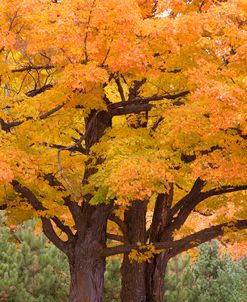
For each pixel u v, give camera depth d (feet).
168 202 49.65
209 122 31.07
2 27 31.17
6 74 36.04
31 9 30.22
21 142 36.11
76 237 46.85
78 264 45.37
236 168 32.17
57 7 29.99
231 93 28.48
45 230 46.42
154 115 43.52
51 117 38.86
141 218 48.80
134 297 48.78
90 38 31.91
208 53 34.30
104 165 36.24
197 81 31.07
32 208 44.78
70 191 41.32
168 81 37.35
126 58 30.48
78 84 32.01
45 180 39.58
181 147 34.04
